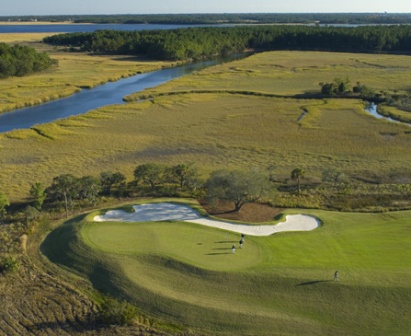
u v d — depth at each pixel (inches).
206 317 1258.0
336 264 1430.9
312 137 3070.9
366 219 1796.3
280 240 1601.9
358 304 1283.2
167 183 2317.9
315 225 1756.9
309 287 1333.7
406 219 1786.4
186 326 1243.2
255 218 1829.5
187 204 1941.4
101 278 1419.8
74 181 2050.9
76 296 1359.5
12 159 2657.5
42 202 2001.7
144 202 1958.7
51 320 1261.1
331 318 1249.4
